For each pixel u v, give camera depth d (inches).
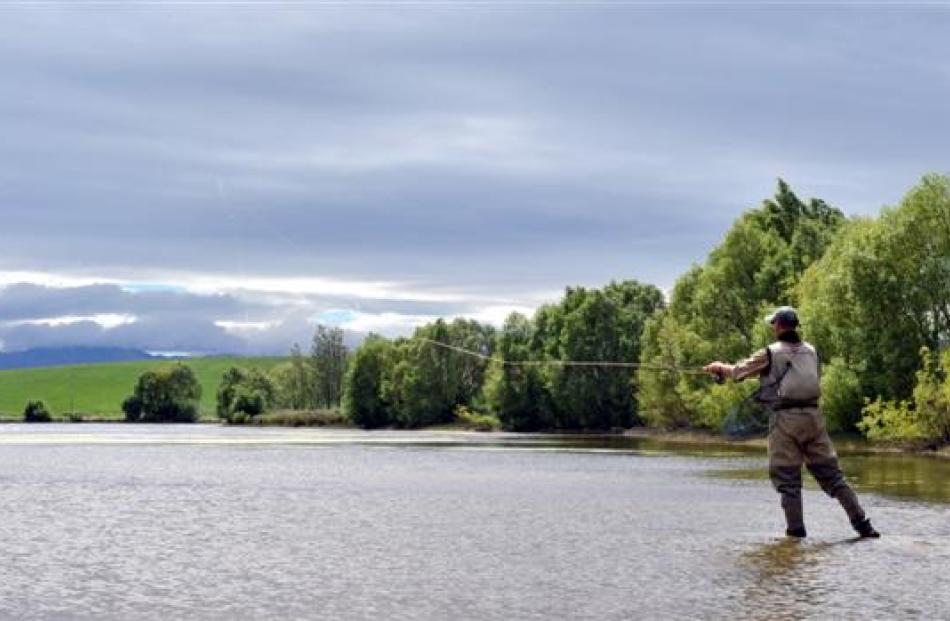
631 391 5236.2
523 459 2176.4
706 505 1005.8
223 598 512.1
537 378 5748.0
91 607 491.5
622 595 508.7
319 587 541.0
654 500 1079.6
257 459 2174.0
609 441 3668.8
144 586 546.6
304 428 7027.6
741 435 3533.5
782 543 685.9
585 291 5802.2
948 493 1114.1
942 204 2635.3
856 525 720.3
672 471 1685.5
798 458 725.9
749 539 709.9
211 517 907.4
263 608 486.9
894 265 2657.5
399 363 6761.8
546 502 1058.1
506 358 5876.0
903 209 2672.2
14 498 1121.4
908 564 591.2
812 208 4084.6
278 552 672.4
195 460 2117.4
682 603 486.6
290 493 1202.6
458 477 1533.0
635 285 5880.9
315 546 702.5
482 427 6092.5
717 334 3609.7
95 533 783.1
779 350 725.9
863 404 2701.8
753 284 3599.9
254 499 1111.0
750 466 1852.9
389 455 2402.8
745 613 462.9
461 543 713.6
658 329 4357.8
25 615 474.6
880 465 1781.5
